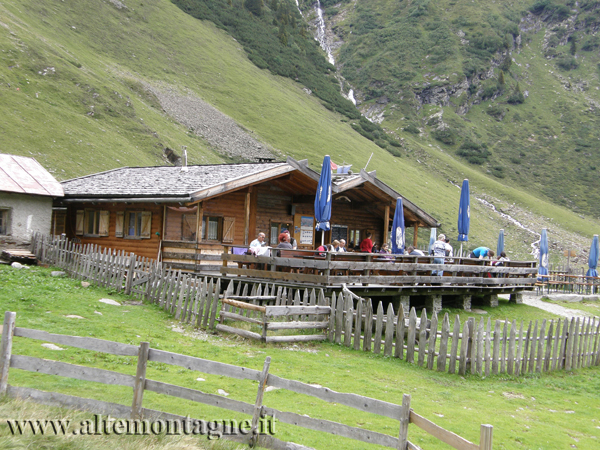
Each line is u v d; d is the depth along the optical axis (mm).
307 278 16906
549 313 23500
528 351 13031
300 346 13102
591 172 168125
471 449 4938
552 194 153750
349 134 144875
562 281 34125
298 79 173375
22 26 103062
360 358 12508
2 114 67500
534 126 196375
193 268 19984
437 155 156125
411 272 19844
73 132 72688
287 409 8312
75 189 24984
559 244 102438
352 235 27406
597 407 10781
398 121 185750
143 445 6078
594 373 13867
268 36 191250
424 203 104000
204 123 111375
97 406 6973
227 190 19875
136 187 22516
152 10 159375
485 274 22719
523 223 115250
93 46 123125
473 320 12031
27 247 22234
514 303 25047
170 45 147000
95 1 142875
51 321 11688
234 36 180250
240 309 14352
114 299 15883
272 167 21266
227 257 18516
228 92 136750
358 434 5918
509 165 168750
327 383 9914
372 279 17828
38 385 7922
